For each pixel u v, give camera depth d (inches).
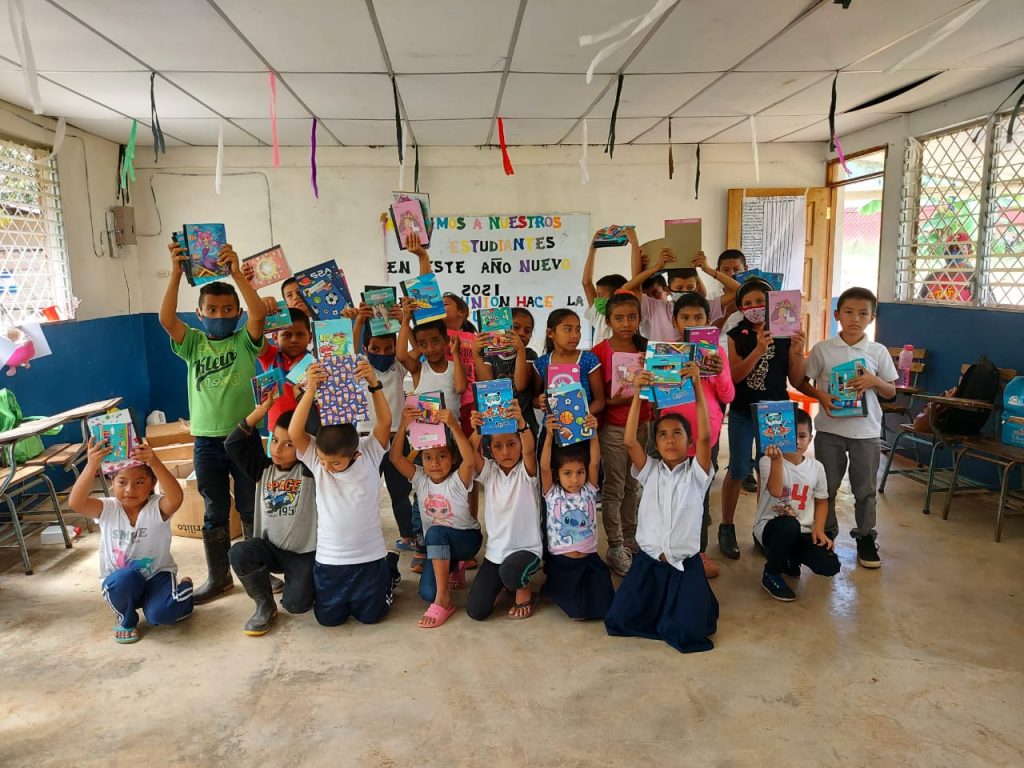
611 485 120.0
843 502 157.2
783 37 129.9
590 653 95.0
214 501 112.7
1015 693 84.7
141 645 99.1
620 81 150.1
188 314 227.0
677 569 98.5
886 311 204.1
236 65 140.3
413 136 212.4
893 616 104.5
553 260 235.9
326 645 98.3
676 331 135.0
